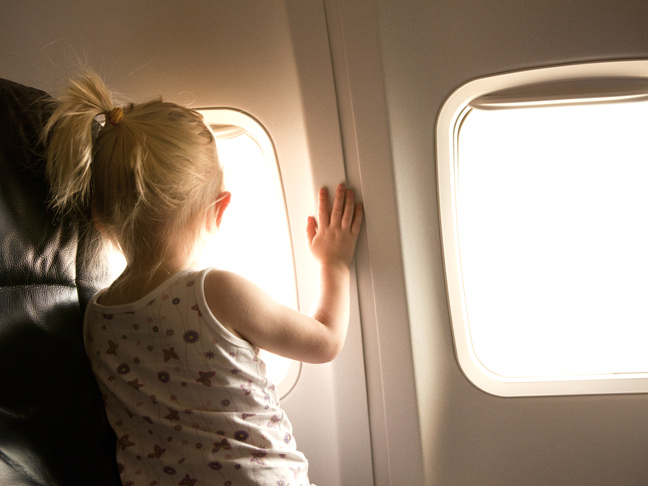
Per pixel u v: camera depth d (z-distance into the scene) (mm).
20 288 874
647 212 1349
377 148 1325
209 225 1050
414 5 1222
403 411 1476
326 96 1303
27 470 799
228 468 933
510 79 1259
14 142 909
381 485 1545
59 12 1275
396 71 1270
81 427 928
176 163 958
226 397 948
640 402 1444
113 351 974
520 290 1426
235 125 1358
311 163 1357
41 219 917
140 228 982
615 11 1209
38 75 1329
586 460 1478
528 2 1215
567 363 1456
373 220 1377
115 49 1304
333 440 1534
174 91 1333
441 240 1399
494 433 1492
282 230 1429
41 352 880
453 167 1347
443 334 1461
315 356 1122
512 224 1392
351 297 1437
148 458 960
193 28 1271
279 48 1272
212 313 934
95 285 1059
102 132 976
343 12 1228
